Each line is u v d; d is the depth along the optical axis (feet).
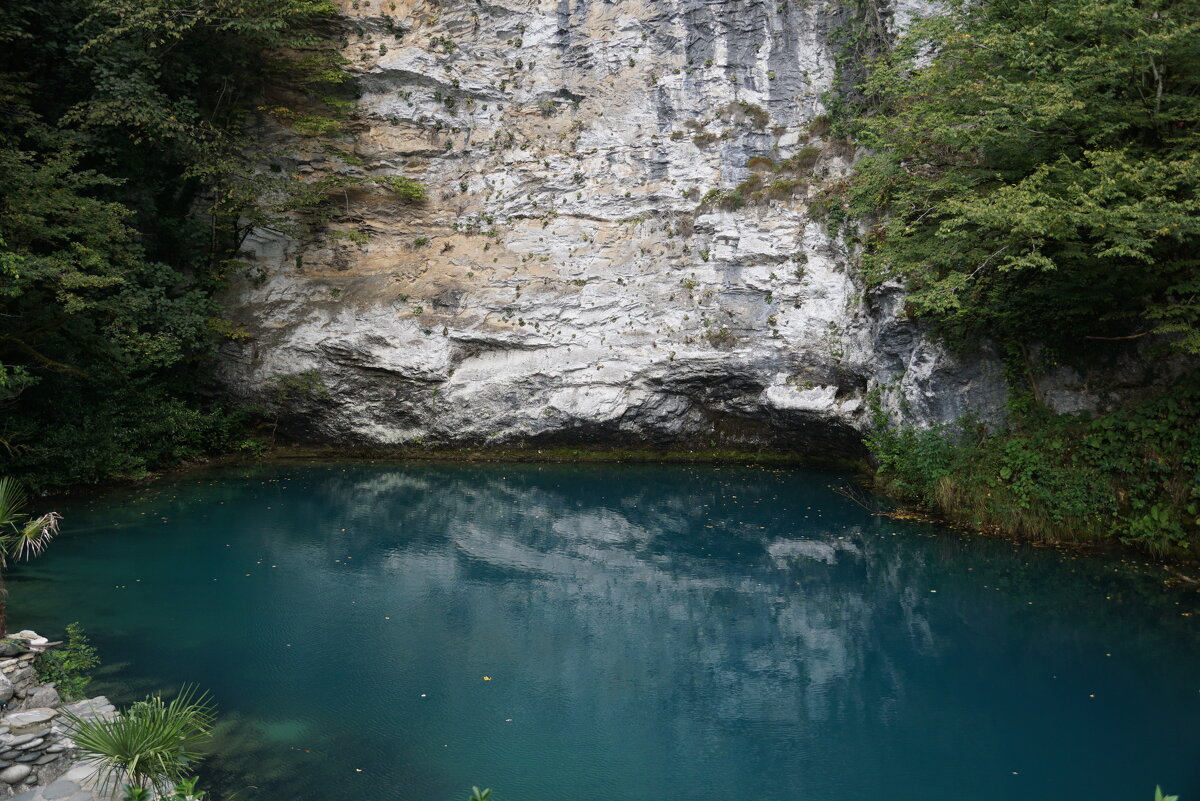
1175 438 36.73
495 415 62.75
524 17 65.62
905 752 22.24
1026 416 42.32
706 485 54.80
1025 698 25.20
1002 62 37.52
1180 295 36.11
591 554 40.29
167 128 54.60
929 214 42.14
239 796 19.56
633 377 61.00
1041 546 39.01
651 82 63.31
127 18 52.85
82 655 27.02
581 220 64.13
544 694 25.62
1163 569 35.17
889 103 51.70
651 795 20.15
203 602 32.71
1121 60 33.14
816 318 57.16
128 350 50.67
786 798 20.01
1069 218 31.14
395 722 23.57
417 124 66.08
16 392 44.73
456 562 38.93
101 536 40.96
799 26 60.08
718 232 60.03
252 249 64.69
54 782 18.30
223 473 56.49
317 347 62.18
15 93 50.24
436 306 63.31
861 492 51.55
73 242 45.34
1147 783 20.53
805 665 27.94
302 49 64.59
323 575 36.58
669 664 27.99
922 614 32.22
